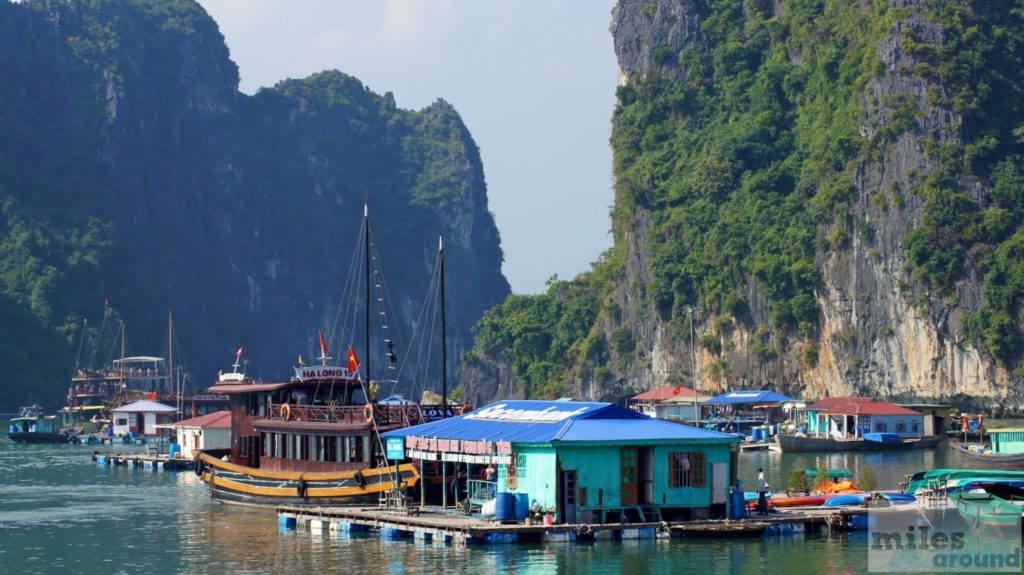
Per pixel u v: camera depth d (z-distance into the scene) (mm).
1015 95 186000
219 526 70688
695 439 61062
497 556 55906
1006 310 171500
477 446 61562
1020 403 169375
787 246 195125
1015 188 178625
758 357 196250
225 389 81562
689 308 193125
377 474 69125
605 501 59625
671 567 53938
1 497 89938
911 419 129500
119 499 87500
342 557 57594
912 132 182750
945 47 184750
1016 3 192625
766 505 64062
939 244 176750
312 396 78000
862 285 185000
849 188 187625
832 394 188875
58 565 59719
